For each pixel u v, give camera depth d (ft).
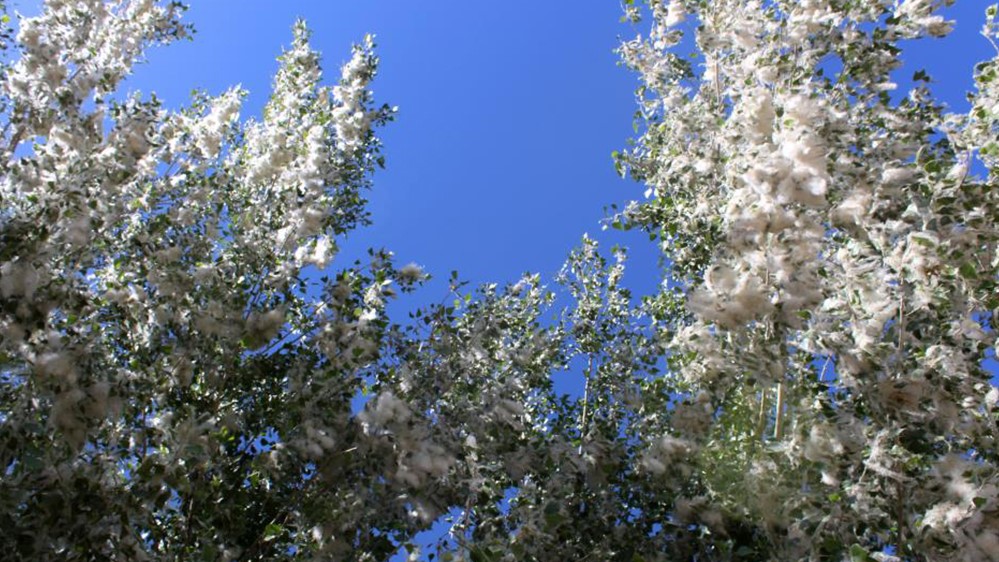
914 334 14.71
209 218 22.38
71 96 19.56
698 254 22.41
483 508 18.71
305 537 17.70
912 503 13.51
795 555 14.42
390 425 16.80
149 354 19.04
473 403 19.98
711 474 16.84
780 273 13.60
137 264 20.21
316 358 20.27
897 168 16.52
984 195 14.67
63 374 14.23
